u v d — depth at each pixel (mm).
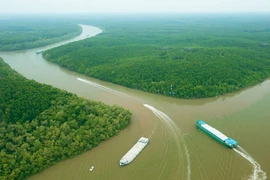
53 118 88875
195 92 124312
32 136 80375
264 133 91875
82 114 92000
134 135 91500
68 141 81000
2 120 87312
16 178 69562
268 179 70062
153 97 126625
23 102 95312
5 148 75938
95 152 81875
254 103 118188
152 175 72188
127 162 76062
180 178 71000
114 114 97188
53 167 75250
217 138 86812
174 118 104062
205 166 75375
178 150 82938
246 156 79312
